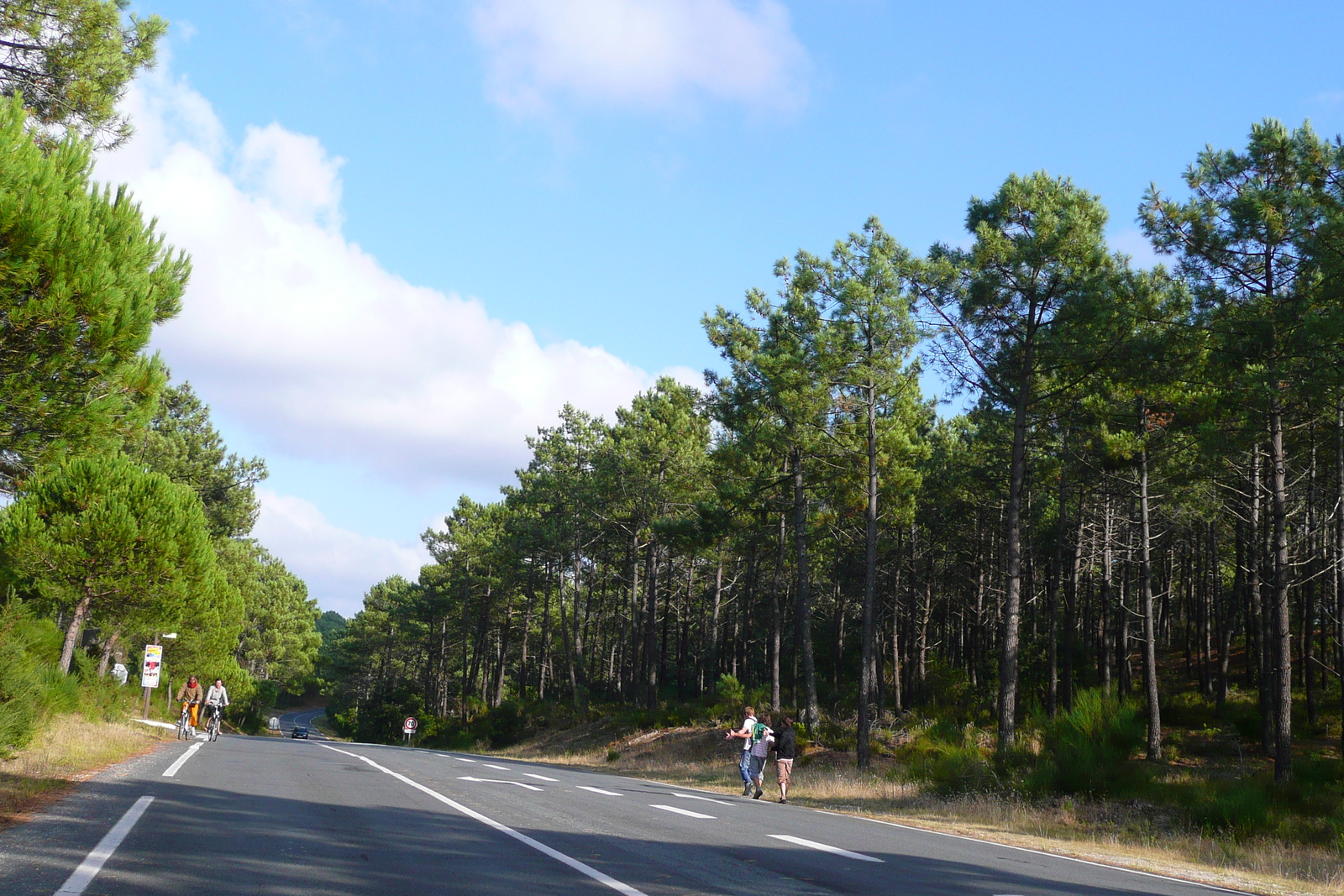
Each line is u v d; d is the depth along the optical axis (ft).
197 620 144.87
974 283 84.28
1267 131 73.87
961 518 166.50
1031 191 84.99
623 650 220.64
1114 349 81.82
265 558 361.10
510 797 48.14
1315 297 69.87
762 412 118.42
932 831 48.88
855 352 102.73
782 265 111.14
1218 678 144.77
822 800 68.39
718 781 84.79
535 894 22.39
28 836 27.20
